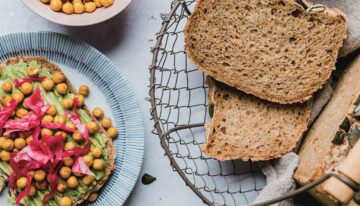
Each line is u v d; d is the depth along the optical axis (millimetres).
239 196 681
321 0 627
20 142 641
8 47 664
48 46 667
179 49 696
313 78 625
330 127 600
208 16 611
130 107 667
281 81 629
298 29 612
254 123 643
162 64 691
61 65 674
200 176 683
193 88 678
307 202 642
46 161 631
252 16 611
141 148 663
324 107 648
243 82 634
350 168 442
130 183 660
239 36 620
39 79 655
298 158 627
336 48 611
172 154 656
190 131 688
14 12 690
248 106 647
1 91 653
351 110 570
